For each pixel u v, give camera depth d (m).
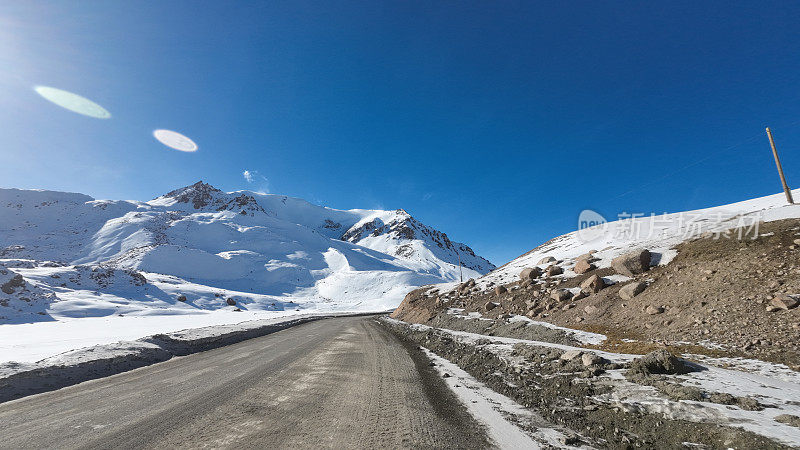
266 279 185.88
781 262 10.48
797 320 7.89
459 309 24.59
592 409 5.47
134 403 5.84
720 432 4.11
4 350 11.41
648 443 4.25
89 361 8.87
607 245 24.22
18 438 4.27
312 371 8.70
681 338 9.30
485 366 9.43
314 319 41.34
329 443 4.15
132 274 106.62
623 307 13.24
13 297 65.62
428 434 4.55
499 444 4.29
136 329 22.11
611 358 8.09
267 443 4.11
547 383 7.08
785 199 19.33
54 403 5.90
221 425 4.73
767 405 4.72
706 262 12.98
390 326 26.80
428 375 8.53
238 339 17.09
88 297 80.50
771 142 18.02
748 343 7.85
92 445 4.04
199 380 7.66
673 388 5.47
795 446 3.59
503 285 24.41
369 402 5.98
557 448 4.19
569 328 13.39
